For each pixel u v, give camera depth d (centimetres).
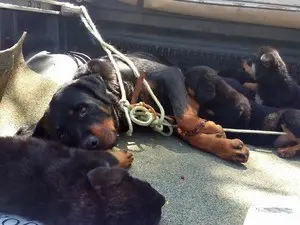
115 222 64
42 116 85
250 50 114
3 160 71
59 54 111
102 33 117
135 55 108
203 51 115
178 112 96
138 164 85
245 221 66
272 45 114
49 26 118
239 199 77
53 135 83
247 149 91
